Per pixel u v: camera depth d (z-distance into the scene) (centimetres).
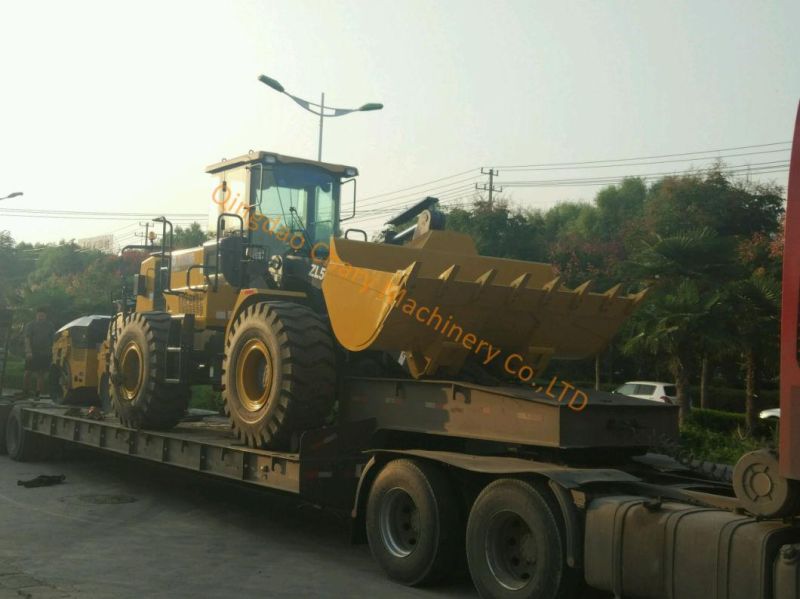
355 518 760
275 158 1023
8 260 5741
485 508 647
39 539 830
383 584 702
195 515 977
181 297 1121
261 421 839
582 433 665
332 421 871
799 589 471
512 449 724
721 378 2922
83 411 1284
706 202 3241
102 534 861
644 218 3372
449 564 684
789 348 483
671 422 735
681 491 593
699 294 1666
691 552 524
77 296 3784
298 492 776
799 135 492
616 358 2666
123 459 1431
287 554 798
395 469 719
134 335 1077
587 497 595
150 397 1034
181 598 634
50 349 1636
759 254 2331
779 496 488
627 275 1788
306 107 2372
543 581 596
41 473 1275
